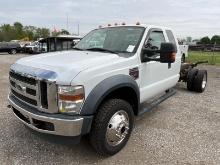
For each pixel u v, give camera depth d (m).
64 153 3.82
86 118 3.23
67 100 3.14
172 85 5.86
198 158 3.72
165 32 5.38
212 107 6.28
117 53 4.18
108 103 3.54
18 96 3.78
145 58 4.35
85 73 3.24
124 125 3.81
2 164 3.49
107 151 3.62
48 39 21.97
